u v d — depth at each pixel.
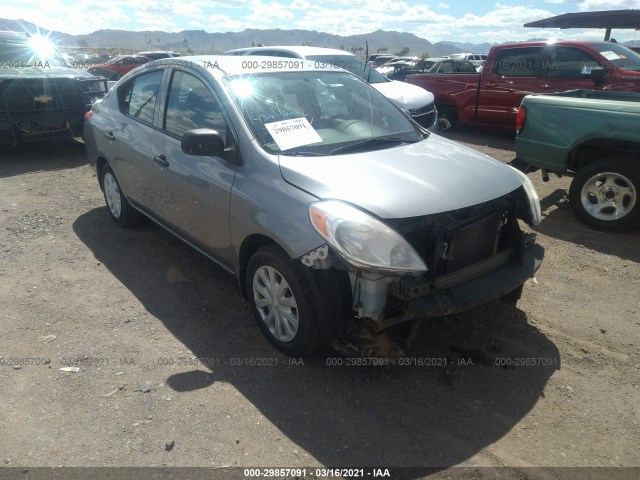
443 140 3.75
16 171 7.29
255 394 2.79
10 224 5.16
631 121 4.74
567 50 8.59
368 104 3.90
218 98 3.39
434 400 2.77
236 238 3.18
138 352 3.14
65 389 2.80
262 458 2.38
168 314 3.58
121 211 4.95
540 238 4.99
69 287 3.93
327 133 3.39
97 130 4.96
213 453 2.40
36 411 2.64
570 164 5.38
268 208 2.87
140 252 4.57
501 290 2.85
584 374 3.01
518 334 3.39
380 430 2.56
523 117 5.52
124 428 2.53
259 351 3.17
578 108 5.07
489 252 3.08
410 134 3.73
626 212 4.94
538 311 3.69
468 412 2.69
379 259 2.47
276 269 2.91
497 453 2.43
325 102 3.68
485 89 9.68
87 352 3.14
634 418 2.66
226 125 3.29
